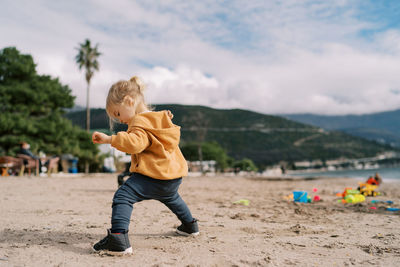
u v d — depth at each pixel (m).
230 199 6.17
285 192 8.36
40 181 10.84
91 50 37.59
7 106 21.83
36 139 21.59
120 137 2.10
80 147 24.17
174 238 2.58
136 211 4.21
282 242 2.47
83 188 8.31
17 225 3.04
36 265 1.80
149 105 2.54
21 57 23.33
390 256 2.11
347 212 4.46
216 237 2.63
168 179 2.27
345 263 1.93
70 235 2.63
